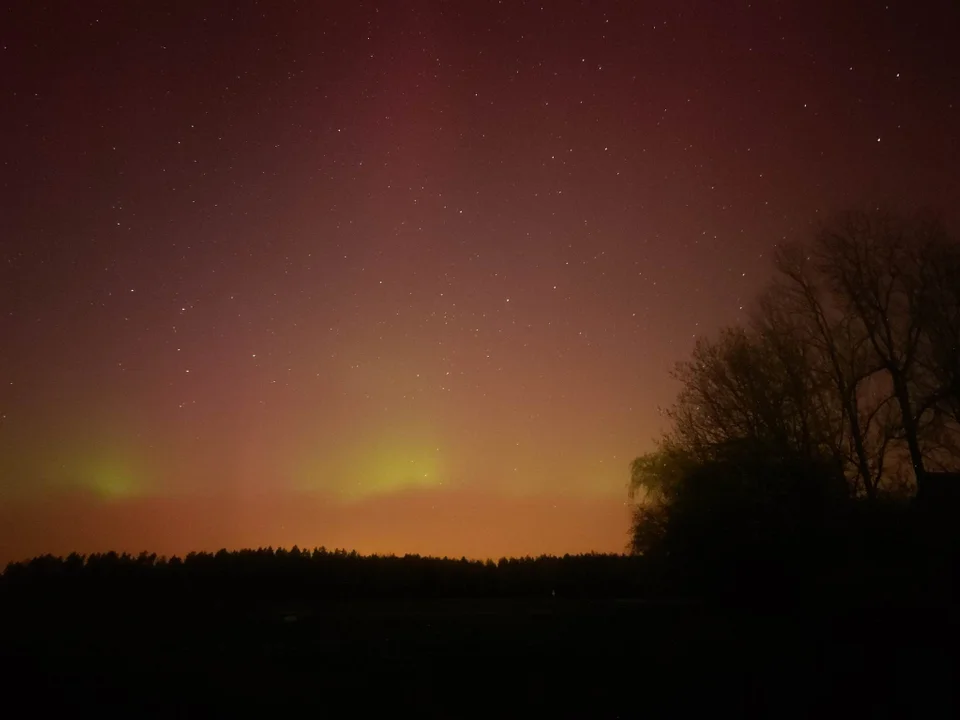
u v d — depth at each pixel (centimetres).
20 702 960
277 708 946
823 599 1547
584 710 961
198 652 1218
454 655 1204
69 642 1298
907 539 1634
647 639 1341
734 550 1675
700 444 1959
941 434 1980
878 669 1123
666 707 973
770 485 1700
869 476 1950
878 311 2086
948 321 2014
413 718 920
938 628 1327
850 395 2044
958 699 994
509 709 959
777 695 1022
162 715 919
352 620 1590
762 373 1975
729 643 1302
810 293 2138
